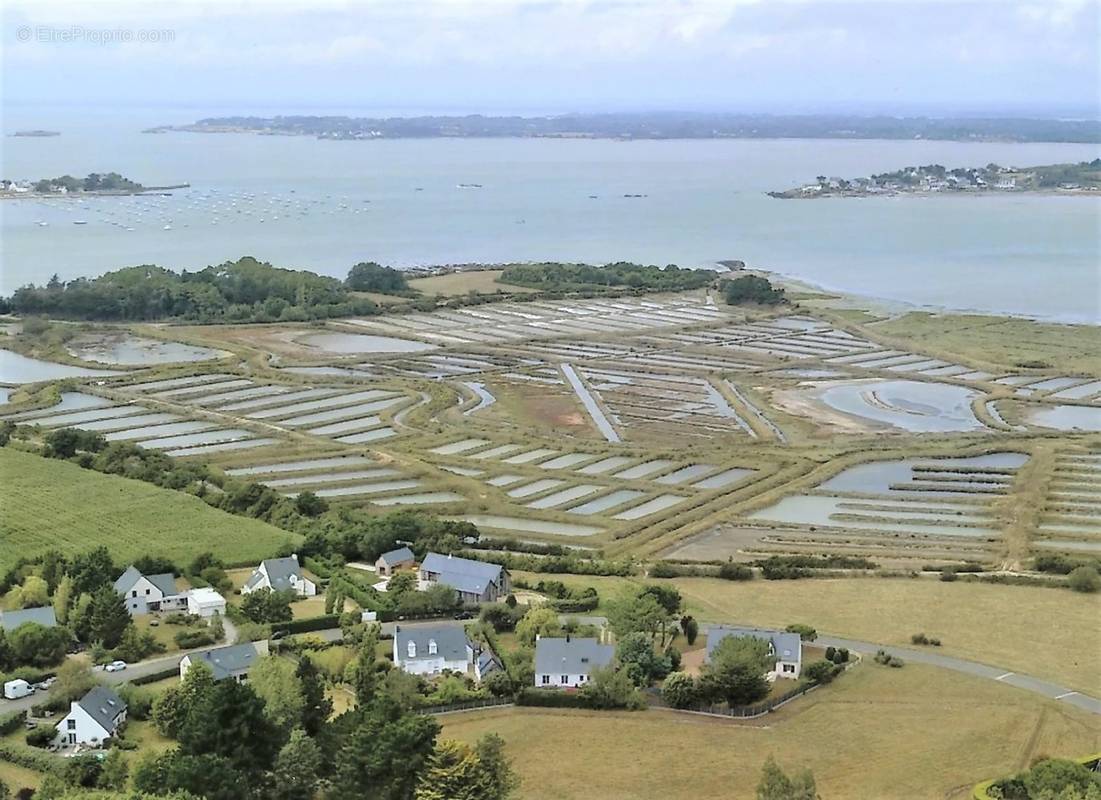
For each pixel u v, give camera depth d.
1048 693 159.38
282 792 121.75
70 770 127.25
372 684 149.50
